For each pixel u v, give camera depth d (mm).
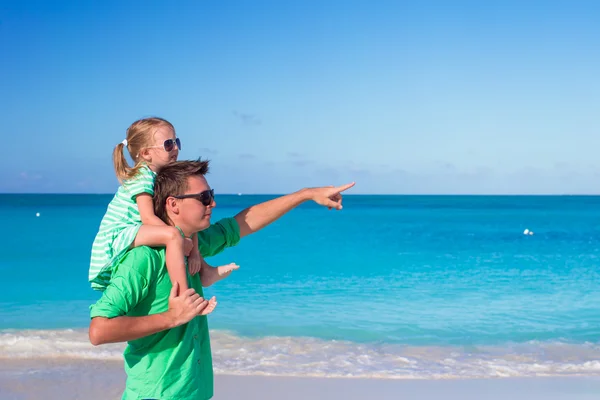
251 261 19531
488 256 21469
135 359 2551
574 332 9828
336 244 25828
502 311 11547
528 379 7156
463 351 8609
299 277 16016
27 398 6316
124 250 2654
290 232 33250
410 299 12844
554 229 37281
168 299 2506
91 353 8109
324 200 3184
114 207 3211
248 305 12086
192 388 2578
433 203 131375
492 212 71062
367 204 121812
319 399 6301
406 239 29000
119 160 3449
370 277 16109
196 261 2967
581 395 6473
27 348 8344
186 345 2566
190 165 2850
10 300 12531
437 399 6316
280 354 8305
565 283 15133
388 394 6492
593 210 79688
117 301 2406
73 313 11203
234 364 7754
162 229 2650
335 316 11008
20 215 48938
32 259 19266
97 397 6379
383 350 8633
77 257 19781
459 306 12039
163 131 3957
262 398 6336
